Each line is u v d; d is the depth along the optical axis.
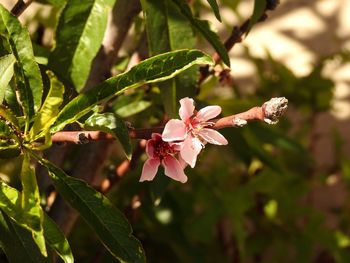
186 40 0.52
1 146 0.44
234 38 0.58
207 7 0.74
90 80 0.58
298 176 0.90
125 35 0.58
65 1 0.54
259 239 0.87
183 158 0.44
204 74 0.59
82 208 0.45
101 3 0.51
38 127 0.44
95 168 0.60
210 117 0.45
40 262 0.48
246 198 0.79
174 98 0.52
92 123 0.44
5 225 0.47
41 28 0.66
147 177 0.46
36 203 0.43
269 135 0.73
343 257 0.84
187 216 0.79
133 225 0.76
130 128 0.45
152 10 0.52
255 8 0.54
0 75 0.46
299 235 0.86
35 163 0.60
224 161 0.83
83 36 0.51
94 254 0.75
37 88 0.45
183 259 0.76
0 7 0.45
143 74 0.44
